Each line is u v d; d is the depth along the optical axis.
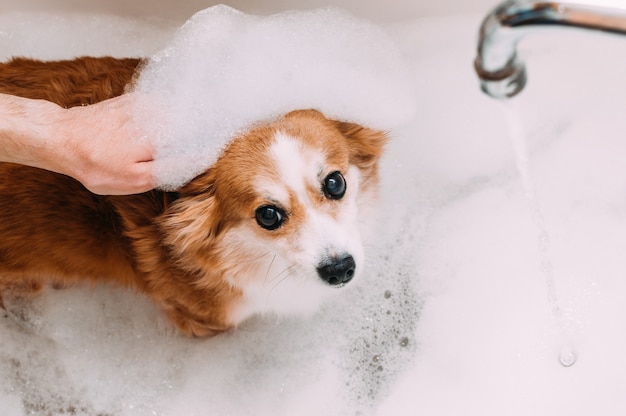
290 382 0.84
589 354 0.80
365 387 0.83
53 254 0.76
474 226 0.86
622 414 0.77
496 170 0.87
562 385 0.79
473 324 0.83
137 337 0.86
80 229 0.73
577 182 0.85
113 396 0.84
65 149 0.61
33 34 0.90
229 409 0.83
